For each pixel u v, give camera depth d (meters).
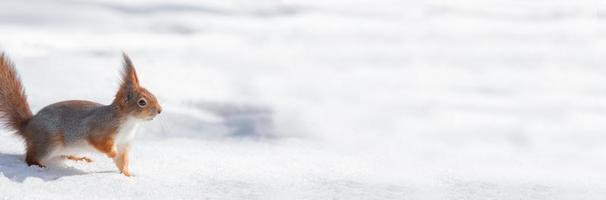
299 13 35.56
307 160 11.09
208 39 26.89
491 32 31.61
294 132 13.54
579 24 32.91
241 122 14.08
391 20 34.62
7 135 11.12
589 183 10.55
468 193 9.72
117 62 18.61
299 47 26.72
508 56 26.23
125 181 9.22
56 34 24.28
